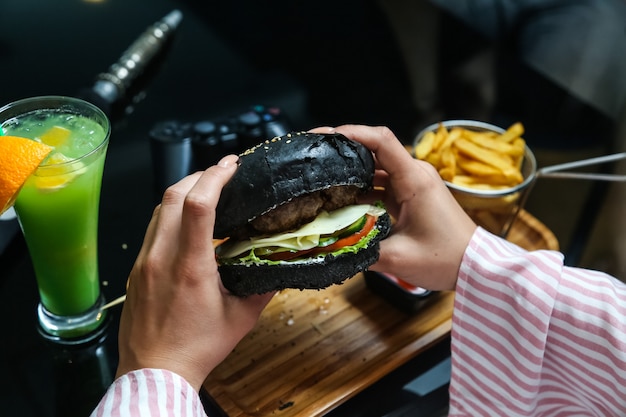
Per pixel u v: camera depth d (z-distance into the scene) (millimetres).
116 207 1228
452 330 908
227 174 764
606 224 1523
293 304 1040
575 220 1514
